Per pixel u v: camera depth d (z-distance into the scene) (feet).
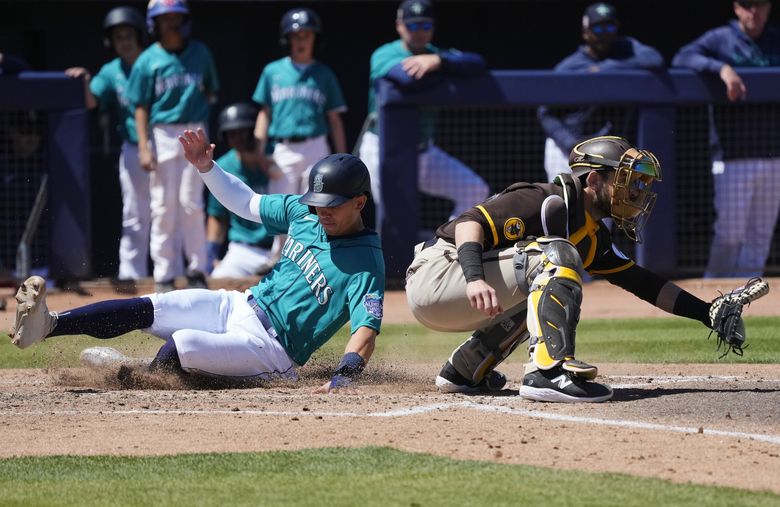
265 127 132.16
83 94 132.77
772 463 41.47
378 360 79.10
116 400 55.62
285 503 36.09
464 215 54.65
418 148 135.13
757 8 134.82
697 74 134.41
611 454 42.70
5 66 132.87
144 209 132.87
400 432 46.68
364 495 36.88
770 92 133.80
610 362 76.54
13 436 46.57
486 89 134.00
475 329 57.98
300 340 61.46
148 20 126.82
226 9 163.94
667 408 52.13
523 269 54.54
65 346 83.61
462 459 41.88
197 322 61.52
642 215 55.93
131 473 40.16
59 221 134.31
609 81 133.69
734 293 55.77
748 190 136.56
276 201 63.05
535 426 47.83
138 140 126.72
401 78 132.67
